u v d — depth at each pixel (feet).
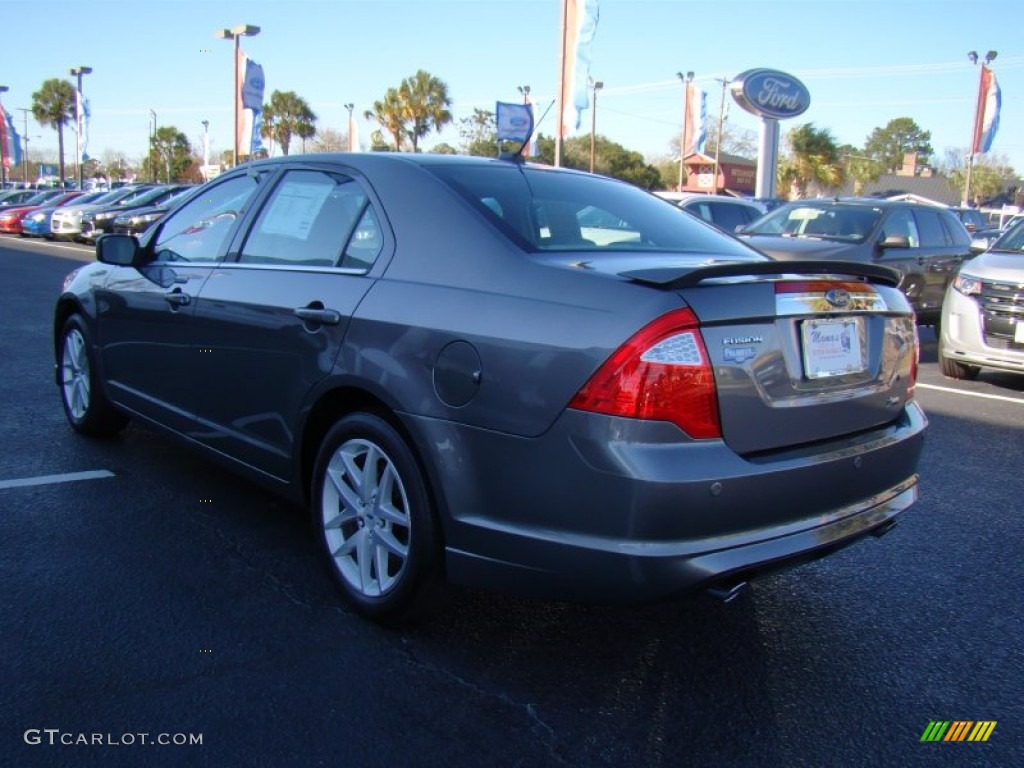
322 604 11.25
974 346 27.27
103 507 14.20
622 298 8.61
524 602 11.54
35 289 43.65
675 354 8.35
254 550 12.80
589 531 8.55
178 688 9.30
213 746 8.39
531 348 8.86
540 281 9.28
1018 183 238.48
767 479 8.75
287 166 13.21
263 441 12.34
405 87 129.39
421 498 9.83
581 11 65.57
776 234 34.86
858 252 32.30
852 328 10.01
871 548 13.96
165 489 15.11
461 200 10.64
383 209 11.18
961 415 23.52
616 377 8.32
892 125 330.95
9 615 10.64
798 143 141.18
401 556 10.28
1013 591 12.49
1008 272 26.86
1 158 171.42
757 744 8.82
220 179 14.65
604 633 10.88
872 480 10.03
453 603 11.27
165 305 14.05
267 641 10.31
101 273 16.48
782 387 9.14
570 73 66.54
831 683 9.98
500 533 9.10
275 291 11.91
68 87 186.50
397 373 9.93
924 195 221.46
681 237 11.98
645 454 8.29
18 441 17.49
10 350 27.09
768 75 77.61
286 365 11.59
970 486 17.19
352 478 10.88
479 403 9.19
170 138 198.49
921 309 35.99
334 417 11.53
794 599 12.08
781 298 9.14
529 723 8.98
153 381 14.75
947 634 11.20
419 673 9.78
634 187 13.64
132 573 11.93
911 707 9.56
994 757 8.74
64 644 10.05
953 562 13.46
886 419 10.61
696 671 10.12
